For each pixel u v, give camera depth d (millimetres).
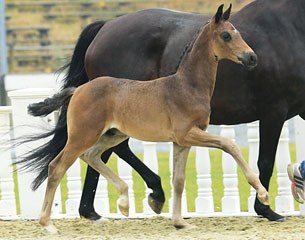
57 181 10969
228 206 13461
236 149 10328
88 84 10984
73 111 10906
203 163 13547
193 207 14883
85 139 10844
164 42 12250
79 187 13688
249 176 10266
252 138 13438
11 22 41625
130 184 13711
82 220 12977
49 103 11133
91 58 12609
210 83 10719
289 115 12156
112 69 12477
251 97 11953
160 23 12344
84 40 12984
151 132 10766
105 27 12727
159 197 12492
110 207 15109
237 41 10484
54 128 12320
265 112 11953
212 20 10625
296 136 13078
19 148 13406
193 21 12219
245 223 12125
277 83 11820
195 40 10742
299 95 11969
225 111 12070
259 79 11828
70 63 13062
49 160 11977
